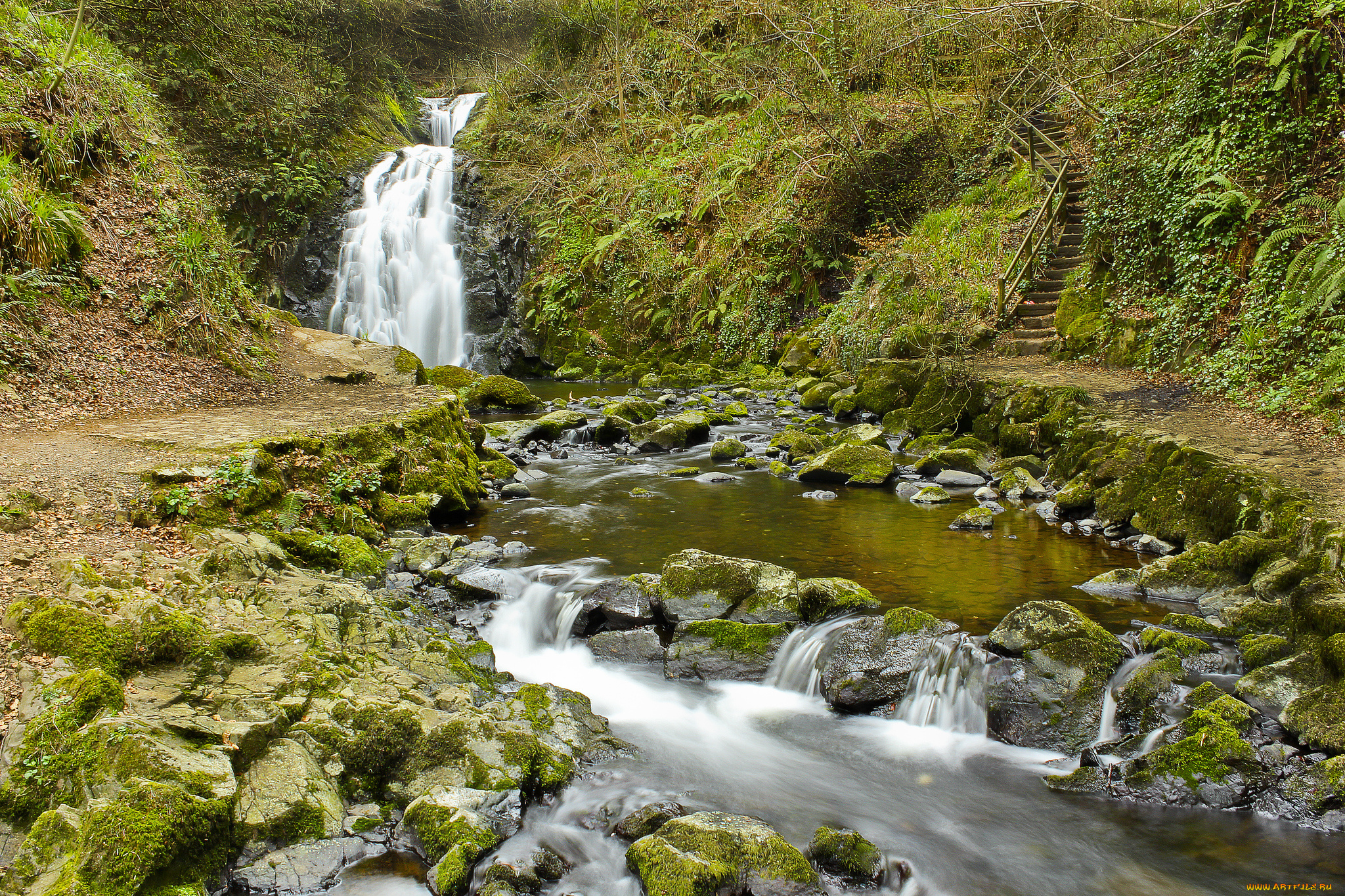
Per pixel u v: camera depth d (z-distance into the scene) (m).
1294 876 3.30
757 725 4.54
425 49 28.25
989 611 5.32
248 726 3.49
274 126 18.81
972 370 11.38
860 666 4.71
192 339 9.29
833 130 17.23
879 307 13.92
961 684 4.51
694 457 10.58
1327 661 4.04
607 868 3.36
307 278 18.75
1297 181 9.12
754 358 17.72
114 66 11.49
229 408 8.30
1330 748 3.71
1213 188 9.96
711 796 3.87
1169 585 5.62
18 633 3.69
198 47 16.89
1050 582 5.93
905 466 9.81
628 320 19.36
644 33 22.94
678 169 20.14
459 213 21.14
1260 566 5.44
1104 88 13.65
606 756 4.12
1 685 3.39
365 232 19.30
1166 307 10.51
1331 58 9.01
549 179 20.92
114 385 8.05
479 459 9.62
